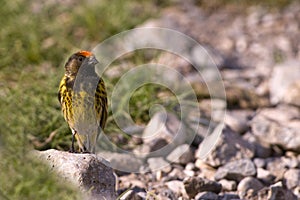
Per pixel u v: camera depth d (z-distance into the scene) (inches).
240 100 609.0
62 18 725.3
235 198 450.9
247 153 505.0
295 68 645.9
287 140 522.3
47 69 596.1
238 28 786.2
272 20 812.0
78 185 386.0
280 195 446.3
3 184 391.2
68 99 445.1
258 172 485.1
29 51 624.1
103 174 396.8
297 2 856.9
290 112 586.6
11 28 653.3
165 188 463.8
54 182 387.2
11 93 501.4
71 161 394.6
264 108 607.2
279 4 852.6
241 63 700.7
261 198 453.7
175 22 748.6
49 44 651.5
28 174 395.5
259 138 532.7
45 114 490.0
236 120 553.3
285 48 738.2
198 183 446.9
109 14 717.3
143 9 777.6
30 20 672.4
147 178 482.9
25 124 477.7
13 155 420.2
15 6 685.9
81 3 735.1
